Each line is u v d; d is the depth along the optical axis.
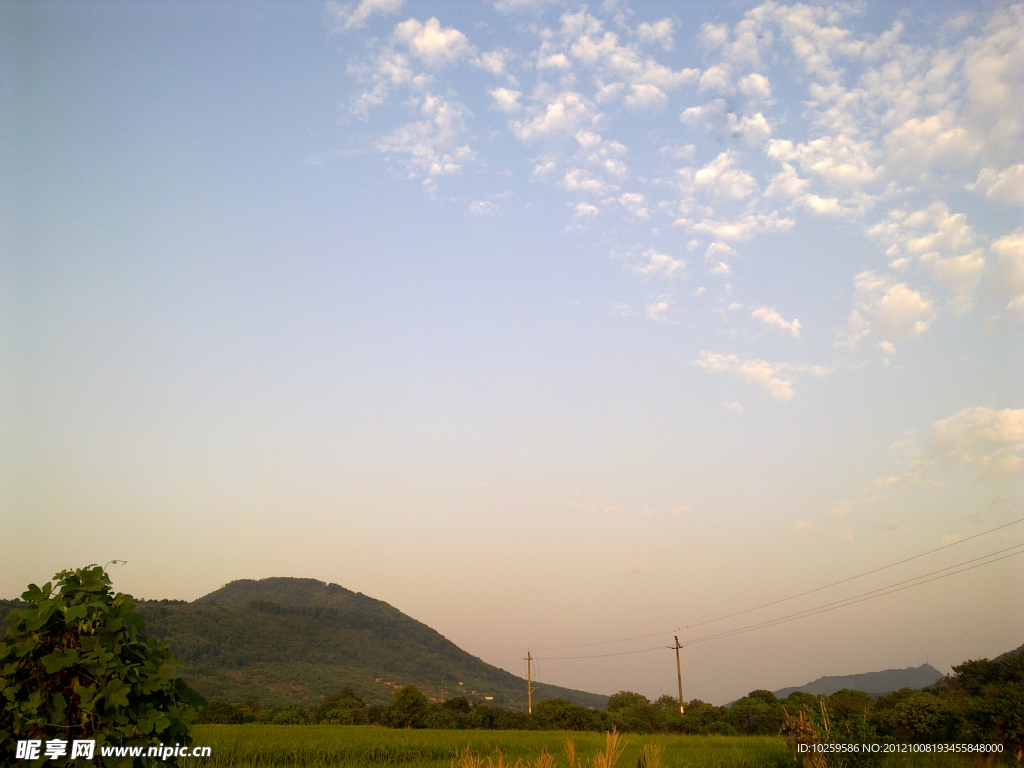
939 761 21.78
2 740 5.39
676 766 24.61
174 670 6.39
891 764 20.92
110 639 6.00
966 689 36.31
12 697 5.58
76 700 5.76
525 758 27.36
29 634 5.90
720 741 37.06
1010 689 23.22
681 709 74.06
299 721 63.41
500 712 70.75
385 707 70.81
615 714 71.88
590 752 30.16
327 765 24.73
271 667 188.00
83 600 6.11
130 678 5.96
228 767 22.31
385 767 25.84
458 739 36.34
